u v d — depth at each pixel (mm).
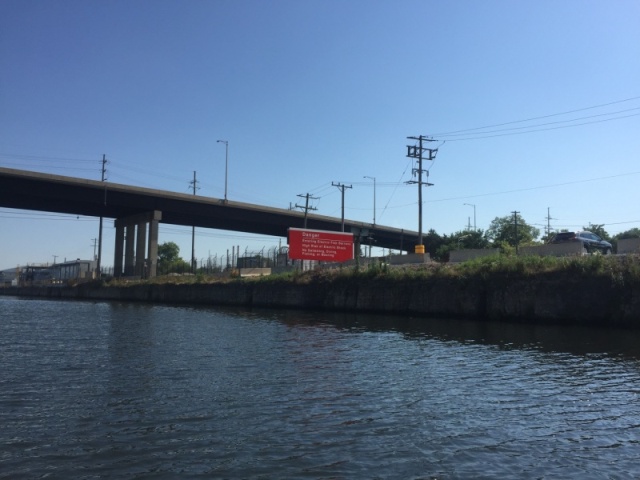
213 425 12250
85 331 33656
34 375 18109
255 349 24672
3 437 11461
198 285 76812
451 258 51562
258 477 9328
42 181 80625
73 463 10000
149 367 19672
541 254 43406
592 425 12344
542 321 34969
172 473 9516
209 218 103688
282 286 60438
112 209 100125
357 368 19422
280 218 106938
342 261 67438
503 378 17547
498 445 10953
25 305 73375
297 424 12297
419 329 33562
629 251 40062
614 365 19859
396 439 11273
